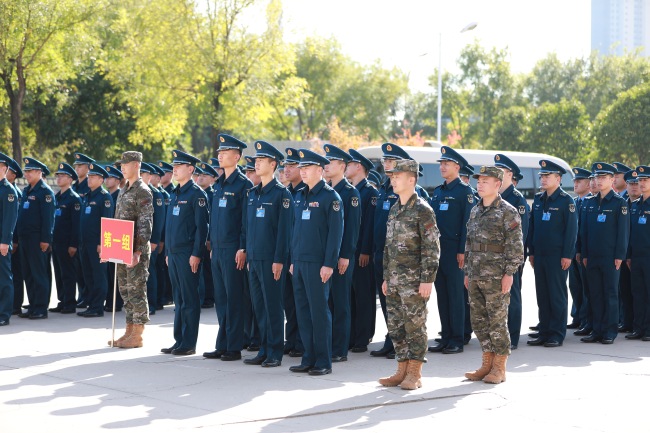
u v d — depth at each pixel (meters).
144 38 29.47
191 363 9.14
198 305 9.80
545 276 10.80
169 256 9.80
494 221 8.17
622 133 45.78
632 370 8.98
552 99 66.50
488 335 8.28
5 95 29.19
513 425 6.63
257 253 8.96
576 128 51.53
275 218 8.97
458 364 9.27
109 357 9.44
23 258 12.40
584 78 66.81
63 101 34.25
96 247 12.66
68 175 13.07
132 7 29.42
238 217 9.39
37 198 12.35
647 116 45.34
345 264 9.11
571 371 8.89
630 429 6.55
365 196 10.20
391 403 7.28
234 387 7.89
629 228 11.17
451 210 10.03
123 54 30.27
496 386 8.02
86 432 6.30
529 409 7.15
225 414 6.85
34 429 6.38
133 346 10.11
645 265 11.31
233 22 28.84
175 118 31.92
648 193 11.53
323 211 8.49
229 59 28.66
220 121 29.58
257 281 9.09
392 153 9.89
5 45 25.86
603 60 66.75
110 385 7.95
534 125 52.75
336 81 54.09
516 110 54.56
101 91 37.34
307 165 8.55
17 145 27.20
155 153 39.94
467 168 10.83
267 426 6.50
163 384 8.01
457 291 10.02
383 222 9.95
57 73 28.03
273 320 9.03
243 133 38.50
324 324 8.56
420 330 7.79
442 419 6.78
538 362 9.49
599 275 11.12
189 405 7.15
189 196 9.73
